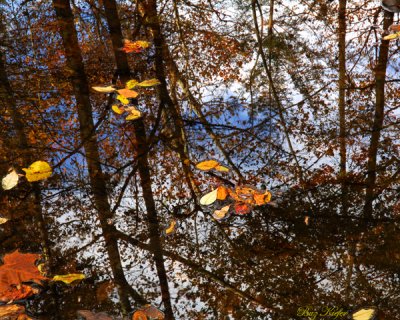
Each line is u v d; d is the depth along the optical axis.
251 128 5.29
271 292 3.09
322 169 4.79
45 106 4.94
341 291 3.00
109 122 4.53
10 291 1.72
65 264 3.09
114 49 3.92
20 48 4.68
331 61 6.91
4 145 3.93
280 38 6.65
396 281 3.02
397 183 4.19
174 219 3.82
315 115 5.99
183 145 4.64
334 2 6.79
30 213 3.44
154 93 5.20
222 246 3.57
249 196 3.49
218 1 7.00
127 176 4.20
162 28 5.72
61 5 3.85
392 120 5.38
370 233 3.51
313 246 3.48
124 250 3.48
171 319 2.84
